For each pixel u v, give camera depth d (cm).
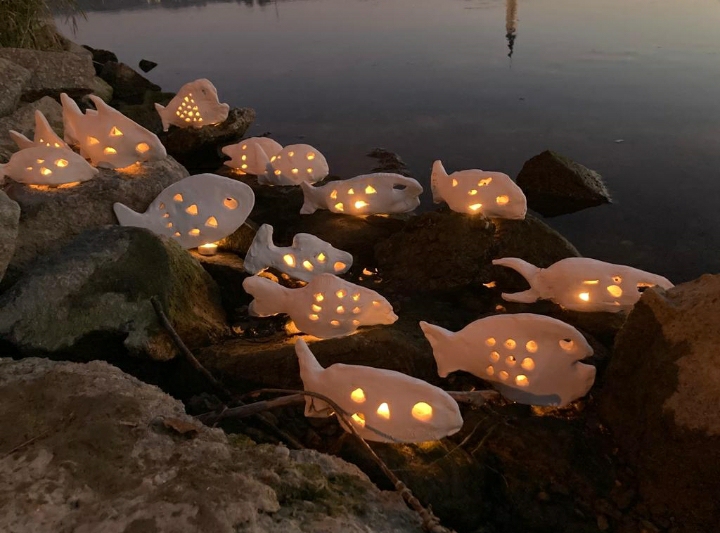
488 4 439
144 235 106
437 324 111
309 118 237
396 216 144
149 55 355
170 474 60
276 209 156
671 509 75
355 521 60
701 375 72
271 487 60
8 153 153
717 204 160
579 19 365
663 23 343
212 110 209
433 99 250
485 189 124
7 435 65
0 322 91
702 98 231
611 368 84
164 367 99
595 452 83
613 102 232
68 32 439
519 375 87
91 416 67
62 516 56
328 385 80
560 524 77
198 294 109
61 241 119
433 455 80
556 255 123
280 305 102
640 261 139
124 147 132
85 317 95
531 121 220
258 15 467
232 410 84
